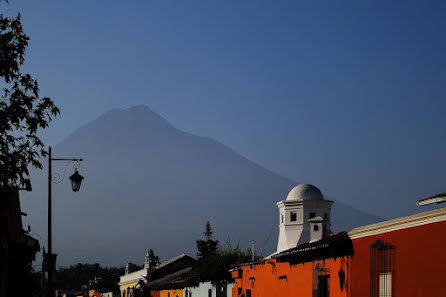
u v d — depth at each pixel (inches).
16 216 738.8
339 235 697.6
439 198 519.2
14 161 521.7
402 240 567.8
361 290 641.0
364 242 637.3
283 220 1737.2
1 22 526.0
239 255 1375.5
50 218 905.5
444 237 508.4
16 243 856.3
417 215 539.5
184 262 2839.6
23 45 527.8
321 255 757.3
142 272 2864.2
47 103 530.3
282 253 879.7
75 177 897.5
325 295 762.8
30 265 1083.9
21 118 520.1
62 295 3801.7
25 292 1008.2
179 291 1921.8
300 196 1731.1
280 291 934.4
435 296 516.4
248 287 1136.8
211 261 1386.6
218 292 1384.1
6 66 511.8
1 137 522.6
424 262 533.3
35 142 535.2
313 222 1128.8
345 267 681.6
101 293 3850.9
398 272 572.1
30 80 526.9
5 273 779.4
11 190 539.5
